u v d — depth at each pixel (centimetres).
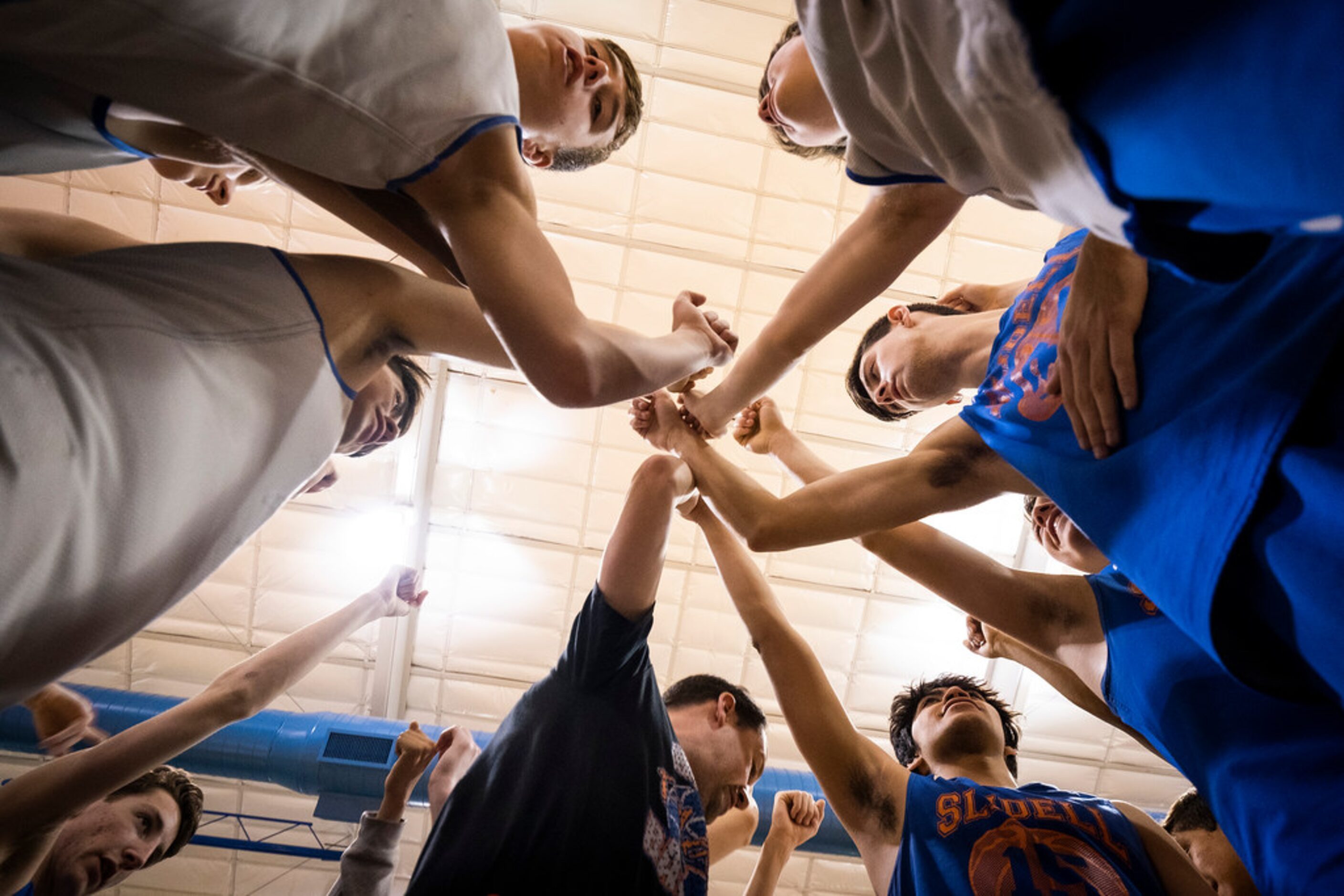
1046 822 153
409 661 629
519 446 618
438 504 622
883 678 659
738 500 166
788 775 453
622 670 134
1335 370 79
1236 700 115
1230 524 83
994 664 646
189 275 87
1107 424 101
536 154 166
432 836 129
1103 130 57
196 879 611
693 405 184
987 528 627
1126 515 99
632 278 602
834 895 645
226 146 105
